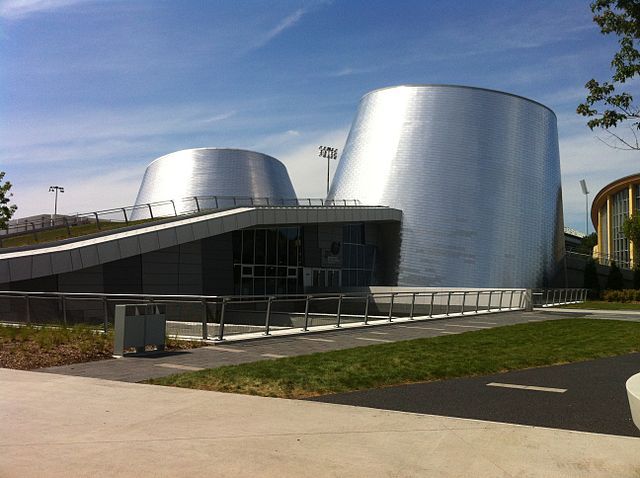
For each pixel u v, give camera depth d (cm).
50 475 461
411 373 952
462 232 4666
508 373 998
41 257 2316
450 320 2317
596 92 795
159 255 2872
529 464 485
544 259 4997
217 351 1245
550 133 5353
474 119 4872
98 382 865
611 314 2866
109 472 468
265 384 845
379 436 573
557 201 5334
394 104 5069
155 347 1270
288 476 458
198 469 475
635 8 752
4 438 567
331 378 894
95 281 2545
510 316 2606
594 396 790
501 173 4853
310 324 2089
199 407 703
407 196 4759
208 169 5981
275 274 3791
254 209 3303
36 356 1103
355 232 4581
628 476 456
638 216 5278
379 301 3503
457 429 601
